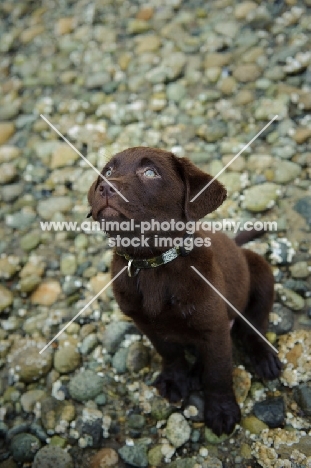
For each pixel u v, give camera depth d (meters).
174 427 0.84
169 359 0.88
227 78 1.29
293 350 0.89
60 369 0.94
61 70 1.47
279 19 1.36
